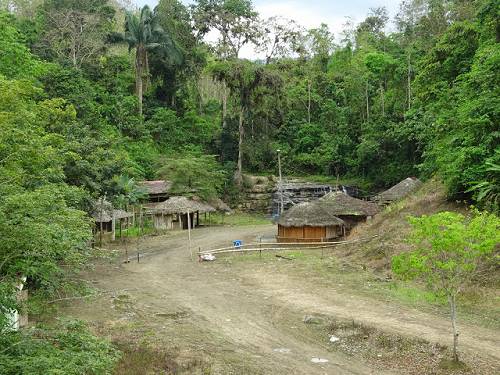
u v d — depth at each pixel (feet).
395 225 85.92
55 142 58.18
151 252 100.01
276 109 186.29
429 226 37.11
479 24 88.12
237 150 185.37
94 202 86.33
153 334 47.78
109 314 55.01
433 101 97.14
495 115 69.00
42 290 30.45
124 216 120.57
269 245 104.17
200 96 211.82
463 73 89.10
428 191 94.38
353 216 111.45
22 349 24.40
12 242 24.54
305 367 39.27
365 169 181.06
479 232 36.42
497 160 67.00
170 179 152.15
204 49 199.00
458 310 51.42
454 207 78.13
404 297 57.62
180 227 139.03
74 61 162.71
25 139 33.73
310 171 200.03
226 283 70.74
